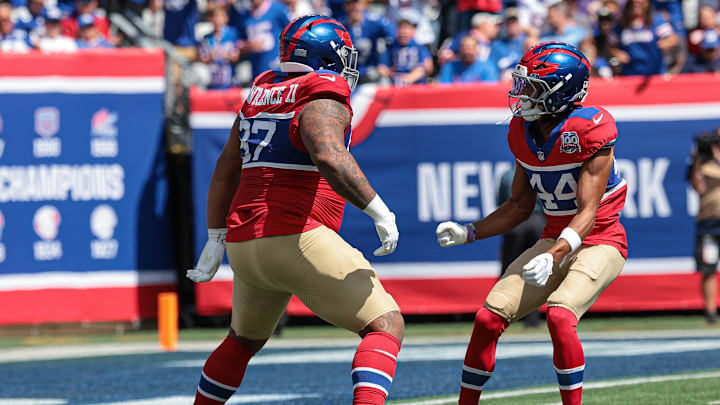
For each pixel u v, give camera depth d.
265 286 13.32
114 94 34.41
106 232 34.31
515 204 15.57
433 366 25.50
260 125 13.05
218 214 14.27
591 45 38.09
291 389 22.08
